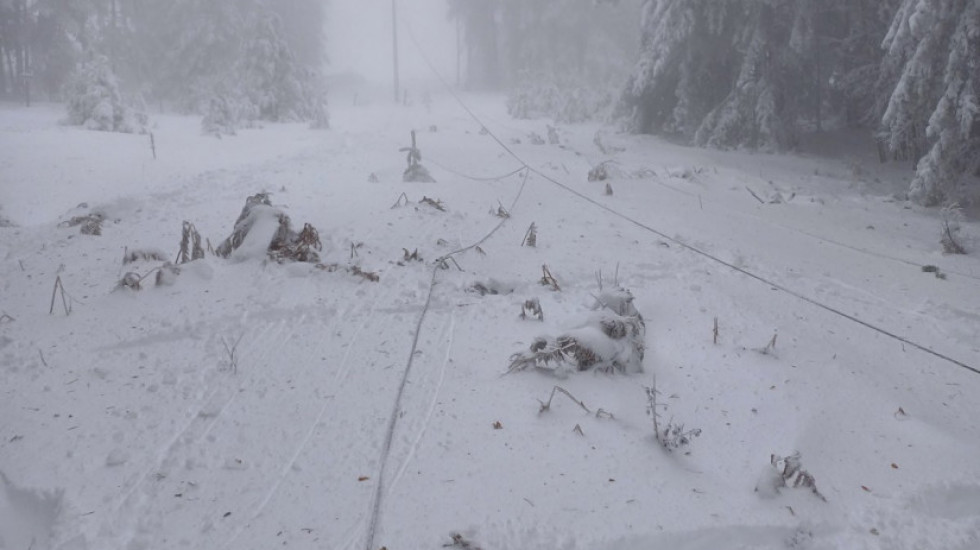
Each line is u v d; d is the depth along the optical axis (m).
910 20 13.49
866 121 21.83
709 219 11.50
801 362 5.70
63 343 5.75
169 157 17.52
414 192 12.10
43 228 9.95
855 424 4.77
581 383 5.15
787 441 4.48
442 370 5.34
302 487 3.84
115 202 11.29
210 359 5.49
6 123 22.52
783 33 21.95
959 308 7.31
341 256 8.05
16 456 4.09
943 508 3.91
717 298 7.17
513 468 4.05
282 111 31.84
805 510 3.77
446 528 3.50
